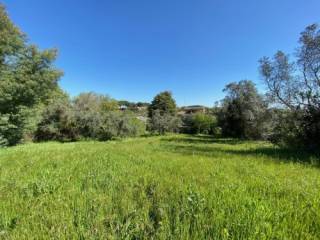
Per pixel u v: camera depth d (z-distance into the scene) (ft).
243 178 15.80
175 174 17.06
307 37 42.60
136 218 8.88
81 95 119.14
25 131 60.95
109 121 76.28
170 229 8.20
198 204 9.91
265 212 9.25
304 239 7.62
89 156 27.63
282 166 20.81
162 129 108.99
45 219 8.93
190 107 225.76
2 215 9.37
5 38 56.39
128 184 14.05
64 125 74.13
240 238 7.54
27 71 60.80
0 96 54.13
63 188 13.23
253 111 68.13
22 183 14.51
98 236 7.74
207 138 77.36
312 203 10.34
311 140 33.99
